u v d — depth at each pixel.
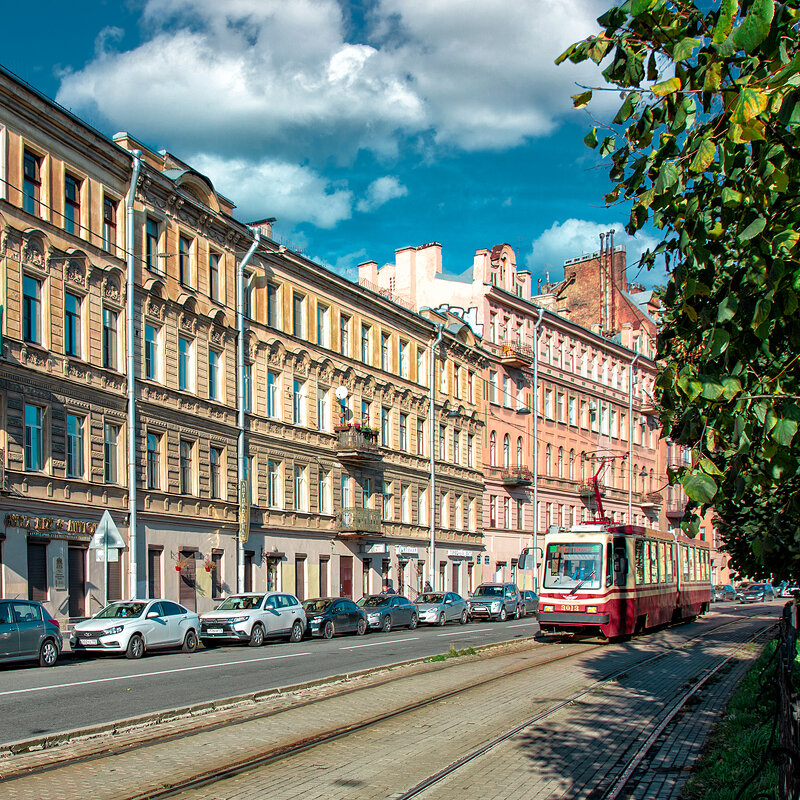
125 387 30.62
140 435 31.23
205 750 11.66
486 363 60.50
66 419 27.91
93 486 28.75
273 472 39.66
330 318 44.28
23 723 13.26
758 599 78.81
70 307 28.66
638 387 82.06
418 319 51.84
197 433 34.34
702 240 6.02
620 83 6.23
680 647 27.52
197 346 34.75
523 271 67.88
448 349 55.84
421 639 31.56
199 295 34.97
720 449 6.97
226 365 36.41
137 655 24.30
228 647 28.64
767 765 9.20
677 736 12.87
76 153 29.02
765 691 13.67
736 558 21.08
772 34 5.29
